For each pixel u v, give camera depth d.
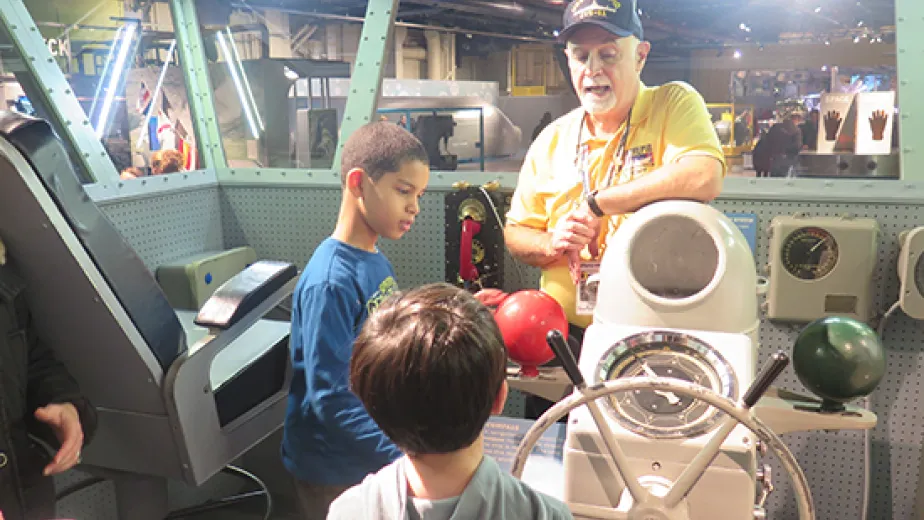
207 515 2.41
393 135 1.50
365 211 1.52
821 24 4.12
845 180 2.06
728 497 1.17
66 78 2.45
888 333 2.10
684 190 1.51
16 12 2.21
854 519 2.25
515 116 5.67
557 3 5.48
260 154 2.92
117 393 1.56
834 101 2.37
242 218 2.81
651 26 4.71
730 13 4.59
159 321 1.52
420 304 0.82
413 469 0.83
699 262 1.40
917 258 1.91
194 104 2.86
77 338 1.47
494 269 2.32
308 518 1.57
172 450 1.61
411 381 0.76
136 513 2.00
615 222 1.69
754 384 1.00
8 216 1.27
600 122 1.74
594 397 1.06
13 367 1.21
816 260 2.04
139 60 3.15
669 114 1.64
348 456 1.44
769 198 2.12
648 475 1.20
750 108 3.52
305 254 2.75
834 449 2.23
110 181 2.33
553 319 1.56
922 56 2.03
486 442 1.50
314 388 1.41
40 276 1.36
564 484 1.25
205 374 1.61
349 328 1.44
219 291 1.63
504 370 0.83
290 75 2.98
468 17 5.82
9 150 1.19
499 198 2.30
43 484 1.31
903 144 2.04
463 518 0.77
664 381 1.04
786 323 2.18
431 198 2.48
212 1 2.83
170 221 2.57
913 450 2.15
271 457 2.56
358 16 4.95
